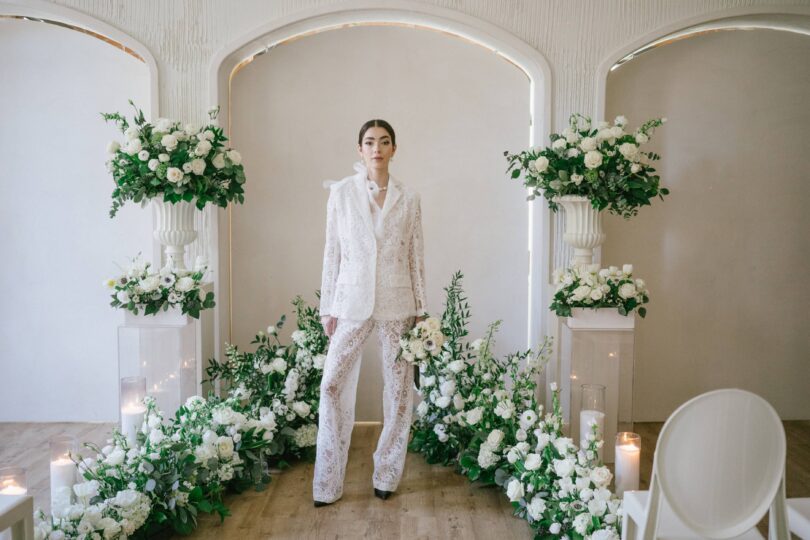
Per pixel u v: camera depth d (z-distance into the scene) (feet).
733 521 5.43
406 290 9.59
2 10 12.30
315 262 13.48
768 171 13.38
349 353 9.48
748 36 13.15
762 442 5.32
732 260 13.51
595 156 10.70
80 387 13.50
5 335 13.37
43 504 9.47
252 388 11.31
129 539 8.02
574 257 12.14
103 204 13.19
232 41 12.34
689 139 13.30
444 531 8.96
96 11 12.26
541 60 12.46
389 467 9.89
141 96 13.04
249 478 10.12
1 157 13.07
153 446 8.68
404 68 13.23
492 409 10.35
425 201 13.47
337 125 13.28
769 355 13.67
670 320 13.61
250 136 13.24
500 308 13.65
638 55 13.07
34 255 13.25
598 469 7.96
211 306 10.89
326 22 12.71
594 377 10.80
